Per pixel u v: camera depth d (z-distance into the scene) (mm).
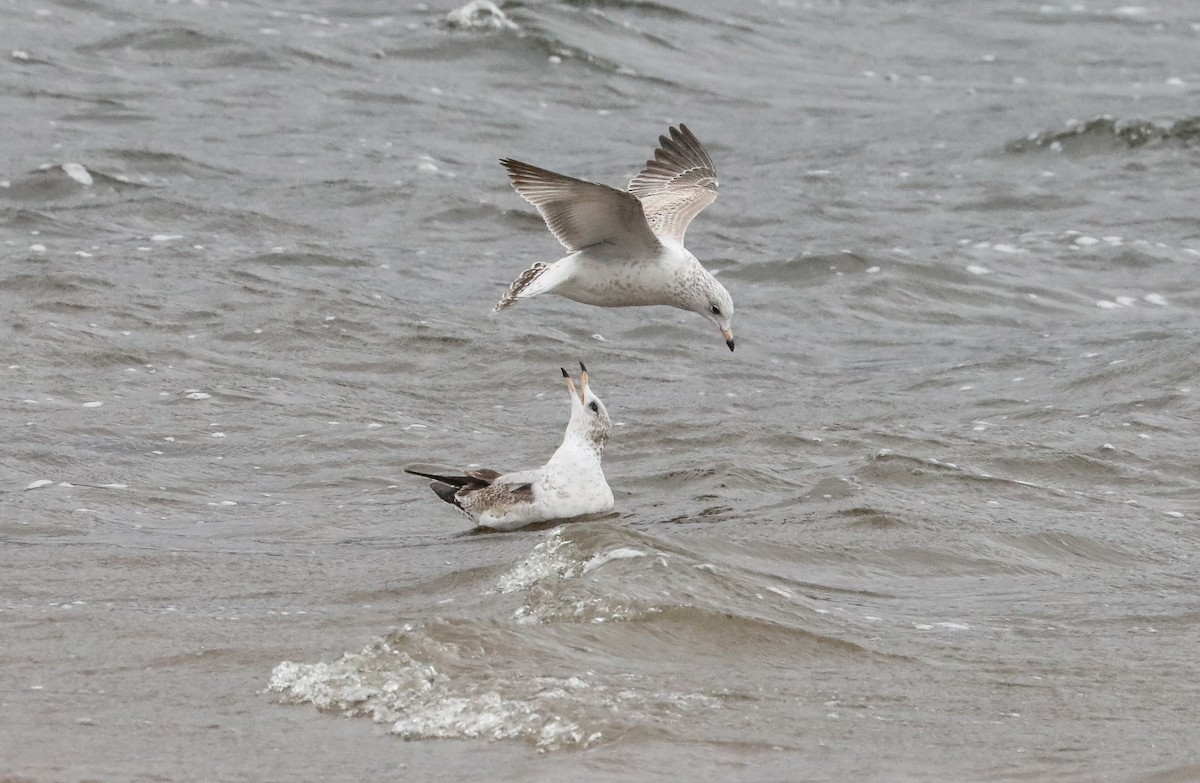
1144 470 14625
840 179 29672
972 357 20234
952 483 13805
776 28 43062
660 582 10211
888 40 43188
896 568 11438
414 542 12102
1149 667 9227
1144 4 49062
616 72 36562
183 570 11156
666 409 17453
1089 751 7875
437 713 8125
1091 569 11609
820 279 23875
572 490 12531
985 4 48062
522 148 30766
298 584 10766
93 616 9938
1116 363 19031
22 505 13000
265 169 28141
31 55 33625
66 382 17344
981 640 9719
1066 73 40156
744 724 8125
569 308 22141
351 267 23391
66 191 25969
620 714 8141
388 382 18438
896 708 8453
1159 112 34000
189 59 34688
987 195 28656
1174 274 24375
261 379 18031
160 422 16141
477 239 25453
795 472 14297
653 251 13180
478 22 38000
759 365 19891
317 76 34250
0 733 7969
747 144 32281
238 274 22234
